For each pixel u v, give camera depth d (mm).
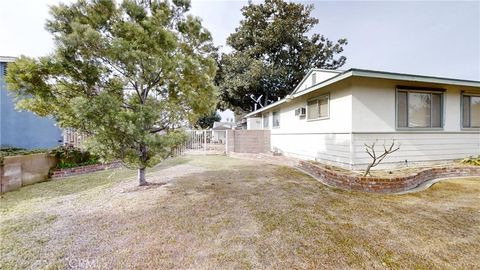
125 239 2732
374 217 3346
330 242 2623
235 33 24234
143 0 4914
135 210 3682
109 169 7477
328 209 3680
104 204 3998
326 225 3078
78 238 2768
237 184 5340
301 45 23781
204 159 10000
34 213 3596
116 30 4395
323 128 8039
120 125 3969
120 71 4496
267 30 22094
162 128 5266
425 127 7184
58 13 3994
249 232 2885
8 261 2287
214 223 3160
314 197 4336
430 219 3258
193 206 3840
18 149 7598
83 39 3844
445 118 7406
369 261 2252
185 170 7199
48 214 3549
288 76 23359
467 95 7762
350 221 3205
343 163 6879
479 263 2215
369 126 6613
